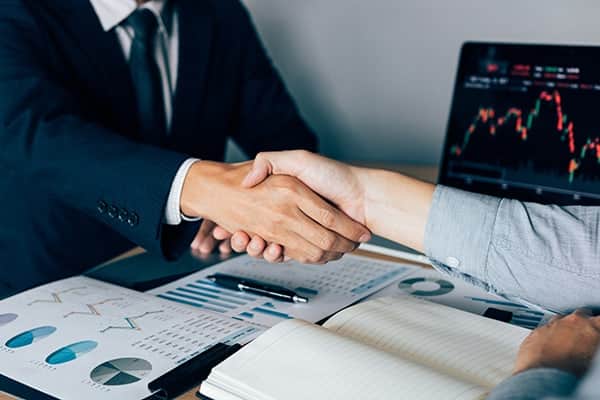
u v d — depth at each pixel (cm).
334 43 157
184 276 85
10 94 98
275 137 145
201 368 57
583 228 62
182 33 125
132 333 65
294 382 50
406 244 73
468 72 110
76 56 115
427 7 145
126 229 86
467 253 66
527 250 63
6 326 66
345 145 164
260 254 80
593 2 132
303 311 73
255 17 162
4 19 108
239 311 73
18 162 95
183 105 125
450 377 50
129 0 118
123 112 120
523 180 106
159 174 82
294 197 74
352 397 47
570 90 102
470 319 64
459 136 111
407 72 151
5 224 114
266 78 143
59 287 78
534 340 53
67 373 57
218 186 79
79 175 88
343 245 76
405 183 72
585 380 41
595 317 57
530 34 138
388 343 58
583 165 101
